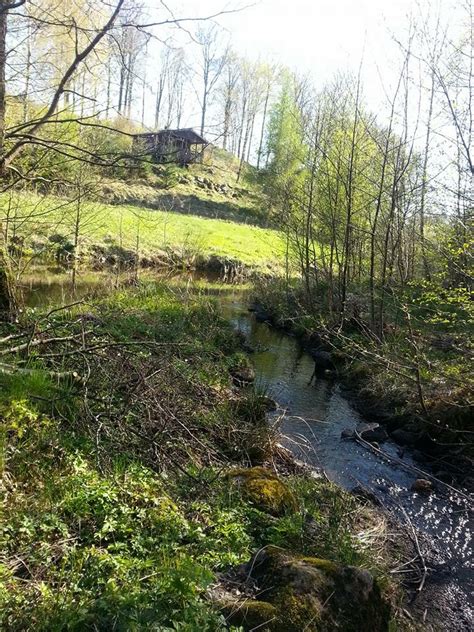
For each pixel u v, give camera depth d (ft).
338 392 37.35
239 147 177.68
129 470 16.58
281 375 39.52
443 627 15.05
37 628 9.73
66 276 60.95
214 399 26.66
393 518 20.76
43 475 14.88
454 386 30.68
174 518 14.62
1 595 10.21
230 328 47.98
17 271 33.73
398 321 45.52
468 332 35.63
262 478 18.86
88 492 14.28
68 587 11.12
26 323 26.25
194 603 10.64
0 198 34.91
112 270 67.92
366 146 50.29
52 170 29.55
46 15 22.81
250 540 15.30
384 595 15.23
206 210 125.59
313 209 56.34
